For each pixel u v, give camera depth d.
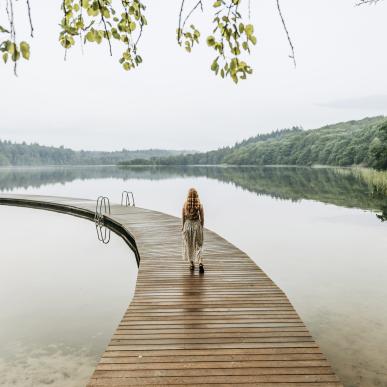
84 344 5.04
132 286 7.63
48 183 45.25
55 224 15.18
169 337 4.08
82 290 7.38
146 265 7.29
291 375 3.30
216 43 2.01
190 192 6.55
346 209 17.62
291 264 8.80
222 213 17.56
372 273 7.98
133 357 3.64
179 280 6.26
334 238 11.55
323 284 7.31
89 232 13.48
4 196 22.92
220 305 5.06
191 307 4.99
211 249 8.61
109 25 1.91
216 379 3.24
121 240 12.12
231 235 12.40
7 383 4.07
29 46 1.47
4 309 6.36
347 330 5.27
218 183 40.28
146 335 4.13
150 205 22.44
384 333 5.15
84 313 6.19
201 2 1.82
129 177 58.59
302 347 3.82
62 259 9.77
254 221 15.15
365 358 4.49
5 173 84.94
